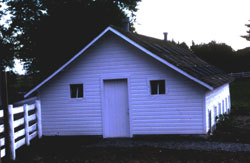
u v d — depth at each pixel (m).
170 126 12.51
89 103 13.39
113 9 31.77
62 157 9.72
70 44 30.73
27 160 9.37
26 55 32.16
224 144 11.01
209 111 12.98
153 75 12.69
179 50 19.08
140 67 12.82
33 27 30.47
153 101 12.70
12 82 38.84
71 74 13.54
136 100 12.86
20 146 10.88
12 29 31.80
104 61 13.18
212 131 13.49
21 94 42.56
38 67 32.50
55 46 30.62
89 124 13.40
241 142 11.30
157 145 11.18
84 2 30.42
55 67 30.81
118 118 13.20
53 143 11.99
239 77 51.28
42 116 13.84
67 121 13.60
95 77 13.29
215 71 17.92
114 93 13.23
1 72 9.26
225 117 15.07
